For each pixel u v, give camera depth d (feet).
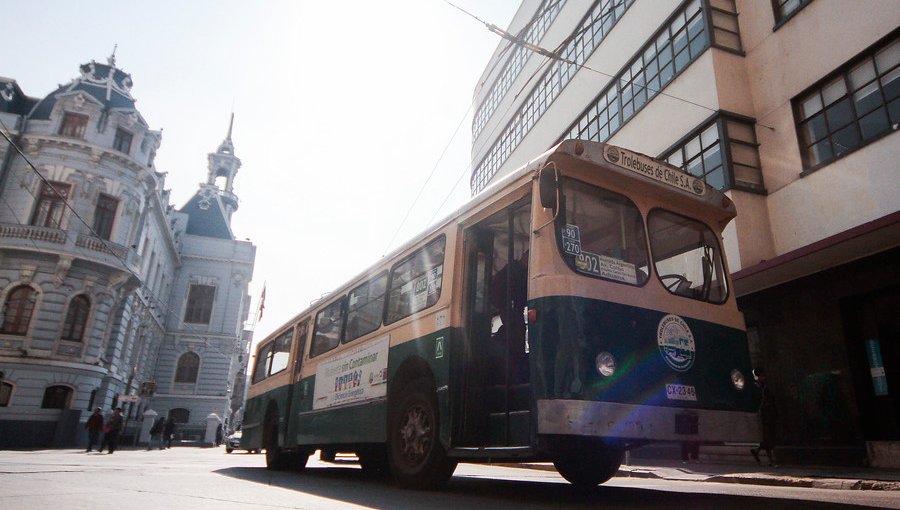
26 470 27.81
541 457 19.10
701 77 46.50
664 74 51.70
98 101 98.73
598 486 23.53
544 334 16.11
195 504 15.94
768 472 30.01
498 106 96.89
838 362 34.73
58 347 89.20
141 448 100.17
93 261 92.48
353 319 28.86
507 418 17.74
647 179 19.43
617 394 15.93
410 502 17.46
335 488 22.35
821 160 39.45
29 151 93.97
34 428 85.10
